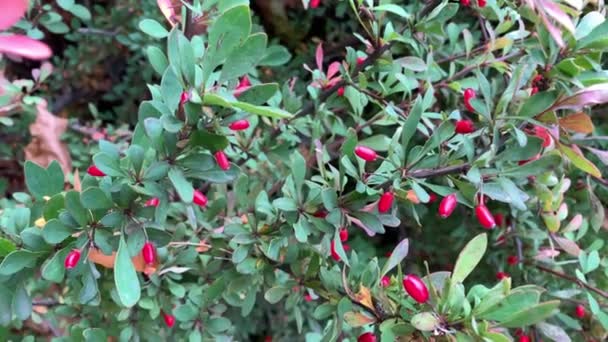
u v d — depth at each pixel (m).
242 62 0.39
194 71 0.39
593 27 0.43
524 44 0.52
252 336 0.81
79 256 0.42
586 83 0.44
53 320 0.57
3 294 0.43
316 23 0.90
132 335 0.53
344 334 0.56
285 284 0.49
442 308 0.41
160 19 0.74
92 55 0.81
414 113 0.43
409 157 0.44
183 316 0.51
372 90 0.58
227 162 0.42
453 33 0.59
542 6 0.38
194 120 0.40
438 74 0.57
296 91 0.80
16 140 0.77
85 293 0.43
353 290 0.47
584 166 0.43
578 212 0.62
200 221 0.54
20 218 0.45
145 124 0.39
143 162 0.42
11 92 0.65
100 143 0.41
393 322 0.43
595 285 0.58
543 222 0.56
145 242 0.42
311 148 0.61
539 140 0.43
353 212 0.46
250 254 0.49
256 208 0.48
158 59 0.42
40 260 0.43
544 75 0.44
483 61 0.55
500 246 0.63
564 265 0.62
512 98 0.43
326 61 0.84
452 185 0.46
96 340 0.46
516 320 0.39
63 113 0.89
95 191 0.41
